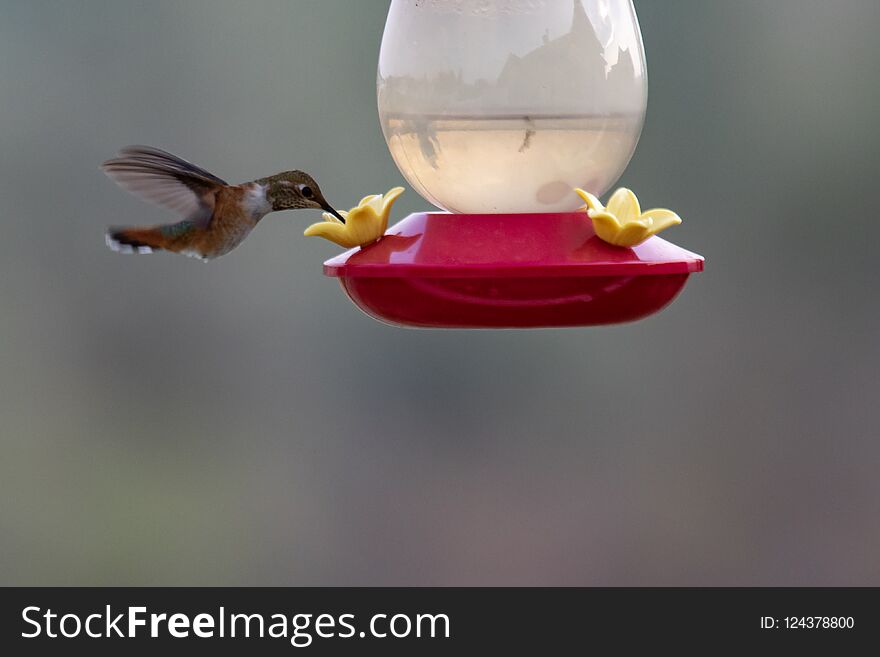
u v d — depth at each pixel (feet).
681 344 47.19
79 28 45.91
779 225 46.93
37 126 46.26
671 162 46.70
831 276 46.98
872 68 46.57
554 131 18.43
